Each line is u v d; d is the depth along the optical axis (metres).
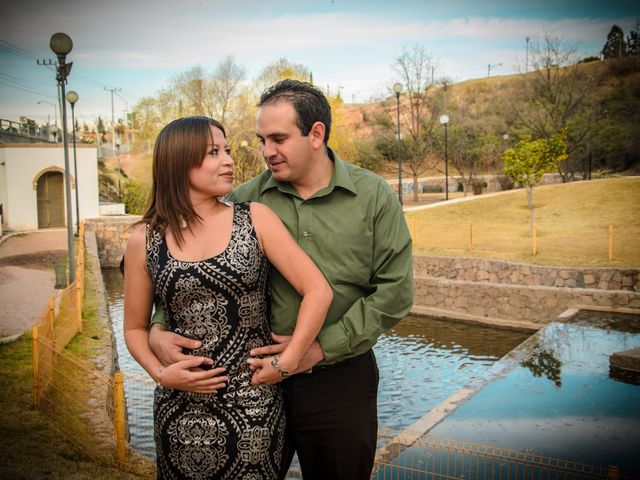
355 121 60.62
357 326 1.95
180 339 1.82
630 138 37.47
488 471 4.43
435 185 42.22
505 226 19.59
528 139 17.84
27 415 5.58
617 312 12.27
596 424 5.85
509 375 7.74
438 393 9.62
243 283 1.81
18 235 26.50
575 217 19.38
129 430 6.76
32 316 11.16
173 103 38.00
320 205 2.06
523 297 14.09
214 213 1.88
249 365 1.83
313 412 2.04
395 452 4.85
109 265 27.77
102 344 8.96
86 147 29.98
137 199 40.06
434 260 16.36
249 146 32.88
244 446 1.79
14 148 28.88
